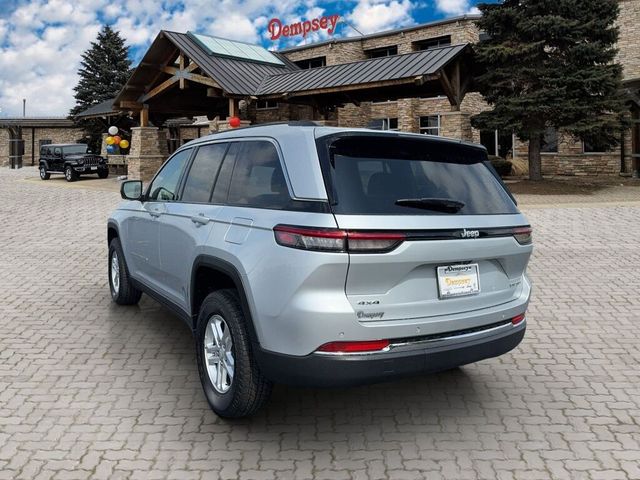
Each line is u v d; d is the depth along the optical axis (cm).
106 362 492
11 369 474
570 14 1852
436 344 340
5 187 2502
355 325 313
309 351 315
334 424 387
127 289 639
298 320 315
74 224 1366
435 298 342
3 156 5388
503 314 375
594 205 1511
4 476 316
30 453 341
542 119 1898
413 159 366
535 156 2100
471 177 385
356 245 310
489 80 1936
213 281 420
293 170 345
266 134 388
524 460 341
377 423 389
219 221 393
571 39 1783
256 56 2559
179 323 604
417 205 340
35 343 539
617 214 1361
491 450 352
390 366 323
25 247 1062
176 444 355
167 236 477
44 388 437
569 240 1074
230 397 366
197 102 2794
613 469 331
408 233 323
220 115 2909
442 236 336
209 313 389
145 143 2658
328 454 346
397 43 3300
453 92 1925
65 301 687
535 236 1118
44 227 1316
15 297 705
